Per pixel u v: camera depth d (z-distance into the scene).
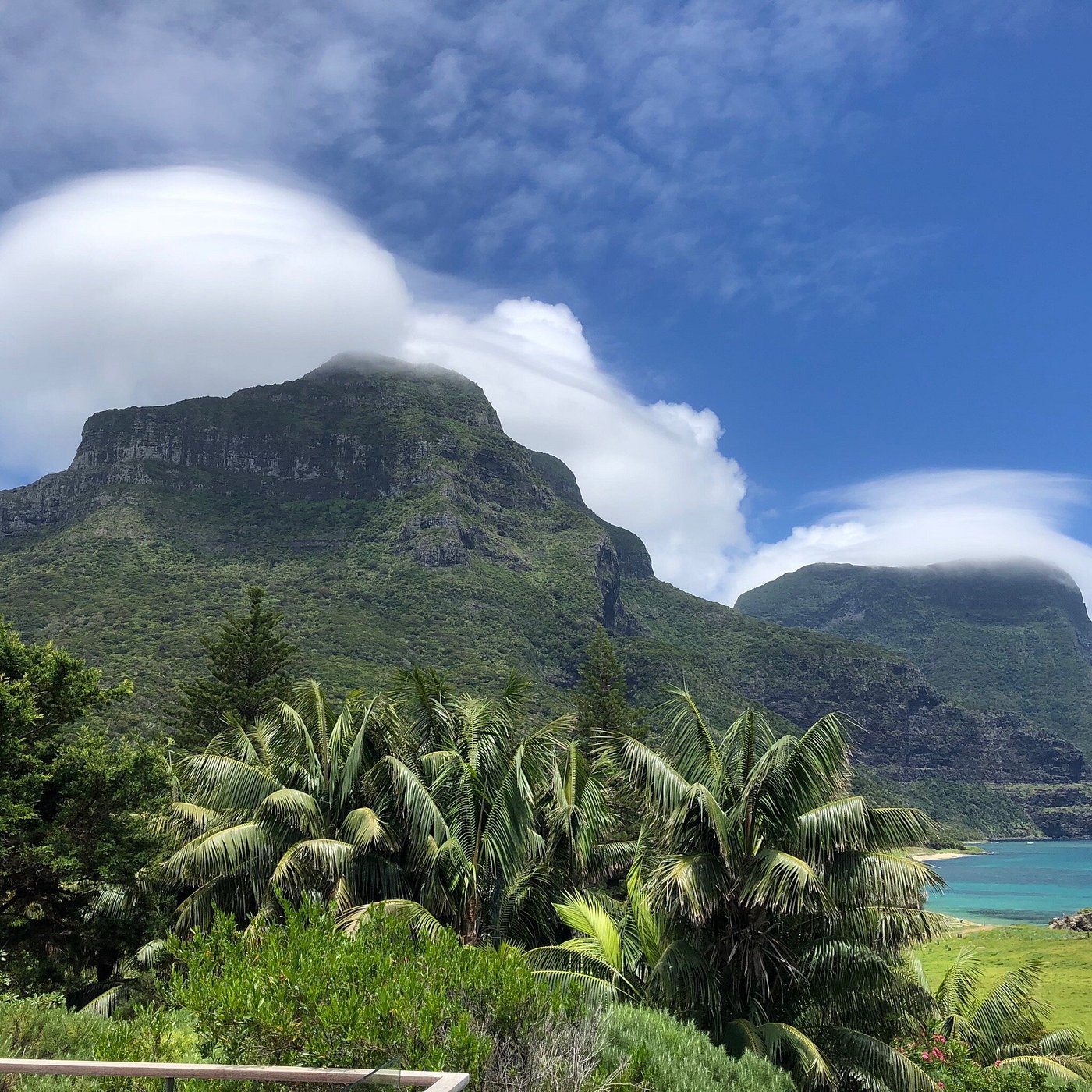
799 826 12.62
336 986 5.50
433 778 16.27
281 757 17.28
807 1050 11.39
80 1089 4.54
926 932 12.73
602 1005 9.52
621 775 13.66
